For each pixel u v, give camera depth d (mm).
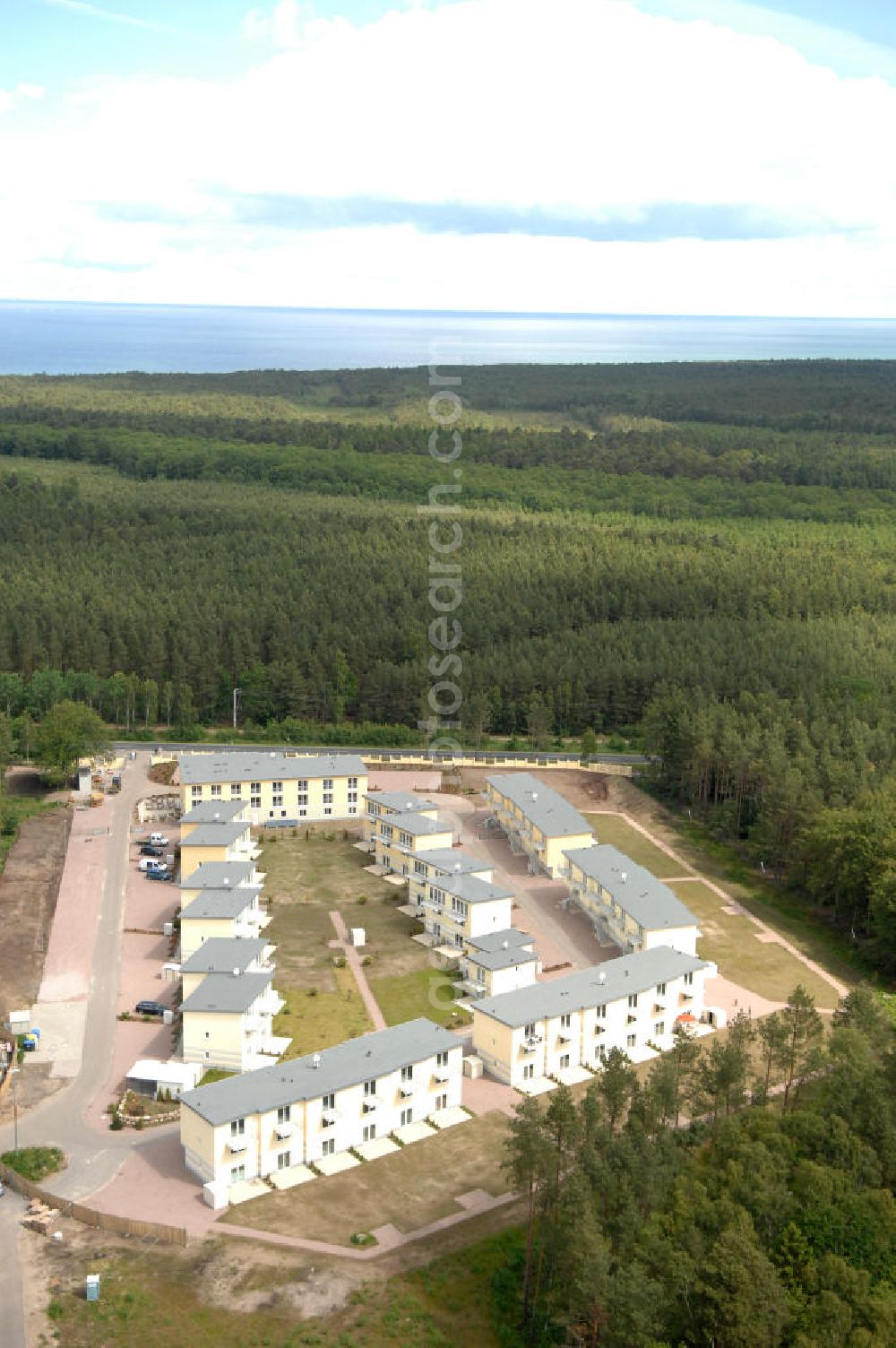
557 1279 100562
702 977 150125
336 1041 143000
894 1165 106250
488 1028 138500
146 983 157875
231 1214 113375
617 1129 116062
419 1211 114250
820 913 182875
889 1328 88500
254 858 193000
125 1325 99438
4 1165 118562
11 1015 144750
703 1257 93250
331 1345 97500
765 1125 109938
